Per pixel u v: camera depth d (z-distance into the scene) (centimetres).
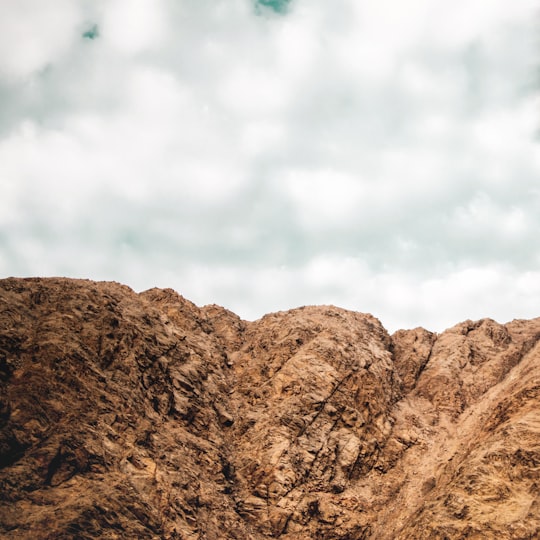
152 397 4947
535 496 3956
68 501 3834
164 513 4091
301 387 5612
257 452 5097
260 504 4731
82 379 4462
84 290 5256
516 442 4322
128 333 5138
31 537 3612
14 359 4306
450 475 4700
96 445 4153
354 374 5872
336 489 4962
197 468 4672
